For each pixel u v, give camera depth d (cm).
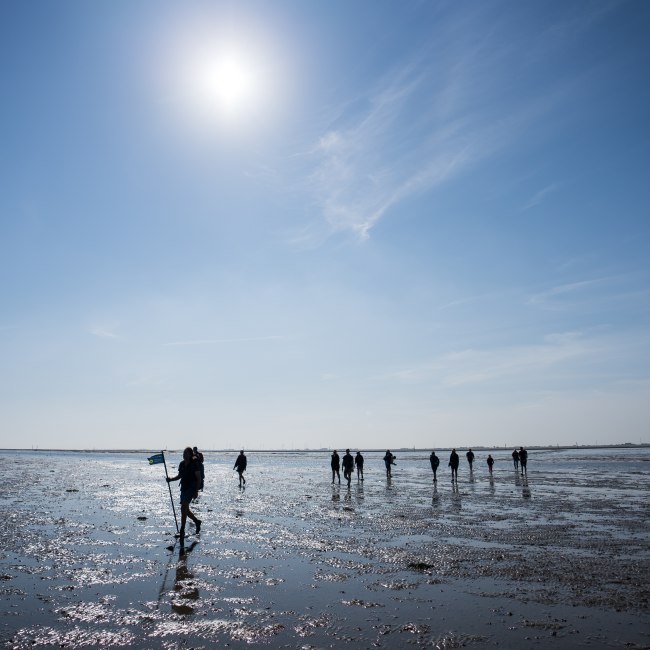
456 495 2508
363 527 1504
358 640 638
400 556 1107
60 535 1345
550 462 7700
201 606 769
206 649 612
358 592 841
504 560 1069
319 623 697
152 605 773
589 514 1788
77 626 686
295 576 941
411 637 648
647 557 1096
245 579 920
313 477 4106
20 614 731
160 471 4853
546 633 659
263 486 3119
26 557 1088
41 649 611
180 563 1041
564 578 927
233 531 1432
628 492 2636
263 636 652
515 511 1872
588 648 612
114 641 636
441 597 814
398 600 799
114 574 952
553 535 1364
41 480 3441
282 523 1581
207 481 3597
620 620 707
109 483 3206
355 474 4550
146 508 1939
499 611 746
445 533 1399
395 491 2745
